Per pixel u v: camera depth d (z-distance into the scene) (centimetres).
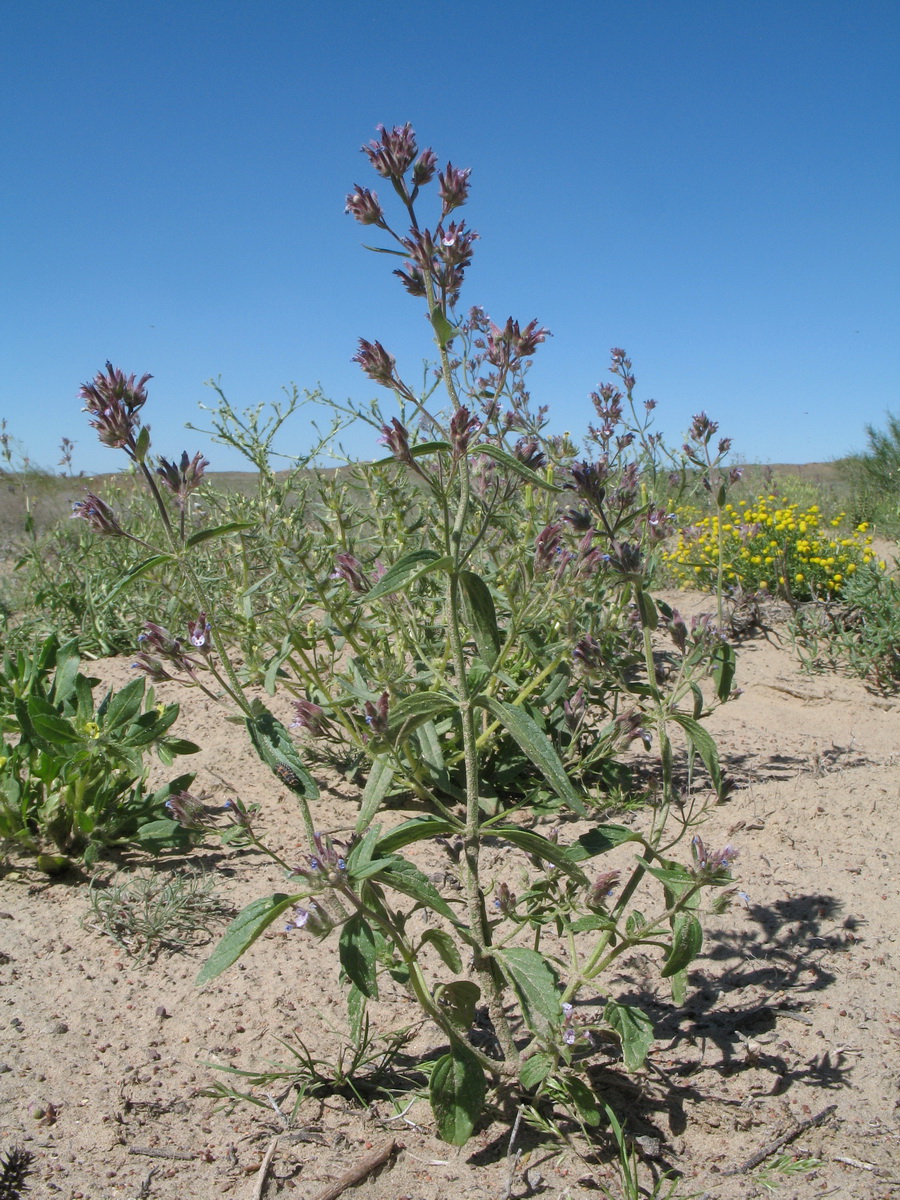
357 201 214
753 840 335
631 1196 177
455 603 194
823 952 266
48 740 309
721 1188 185
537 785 362
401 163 214
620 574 246
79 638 369
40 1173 185
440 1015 191
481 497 280
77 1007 242
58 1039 228
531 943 271
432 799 209
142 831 327
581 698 321
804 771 405
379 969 260
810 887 302
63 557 686
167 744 339
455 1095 190
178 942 274
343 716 338
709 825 347
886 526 1127
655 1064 221
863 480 1449
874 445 1416
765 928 280
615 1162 192
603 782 377
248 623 355
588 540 256
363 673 349
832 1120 203
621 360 437
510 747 367
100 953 267
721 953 268
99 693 521
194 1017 239
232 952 163
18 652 393
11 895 300
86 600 638
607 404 420
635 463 393
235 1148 195
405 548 388
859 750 439
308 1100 211
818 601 672
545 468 361
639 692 269
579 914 214
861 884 303
